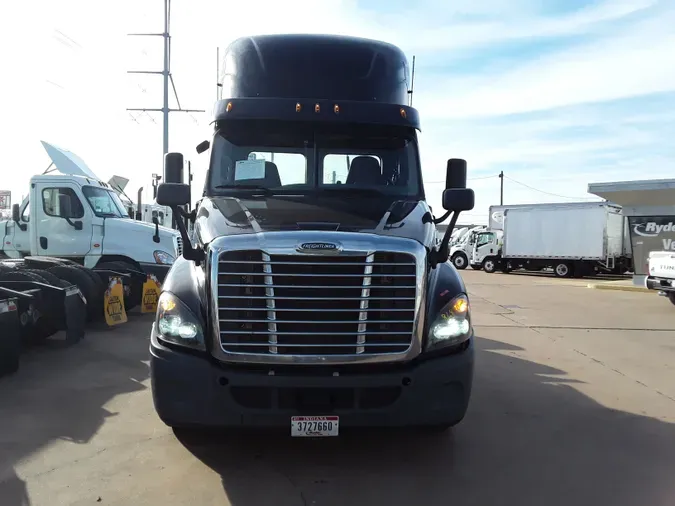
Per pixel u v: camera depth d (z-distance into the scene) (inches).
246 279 147.7
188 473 158.4
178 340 152.2
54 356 282.8
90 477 154.6
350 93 215.9
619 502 147.3
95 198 427.5
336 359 147.6
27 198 436.5
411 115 213.2
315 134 208.8
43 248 420.5
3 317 241.4
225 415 148.1
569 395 242.1
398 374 149.0
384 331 149.9
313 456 171.2
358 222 169.6
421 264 152.1
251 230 158.7
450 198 177.0
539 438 191.2
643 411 222.4
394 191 205.6
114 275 372.2
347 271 148.7
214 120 208.1
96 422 194.4
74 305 300.5
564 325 432.5
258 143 207.0
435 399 152.0
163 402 150.8
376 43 230.5
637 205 797.9
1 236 444.1
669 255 542.6
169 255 426.3
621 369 290.7
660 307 559.5
